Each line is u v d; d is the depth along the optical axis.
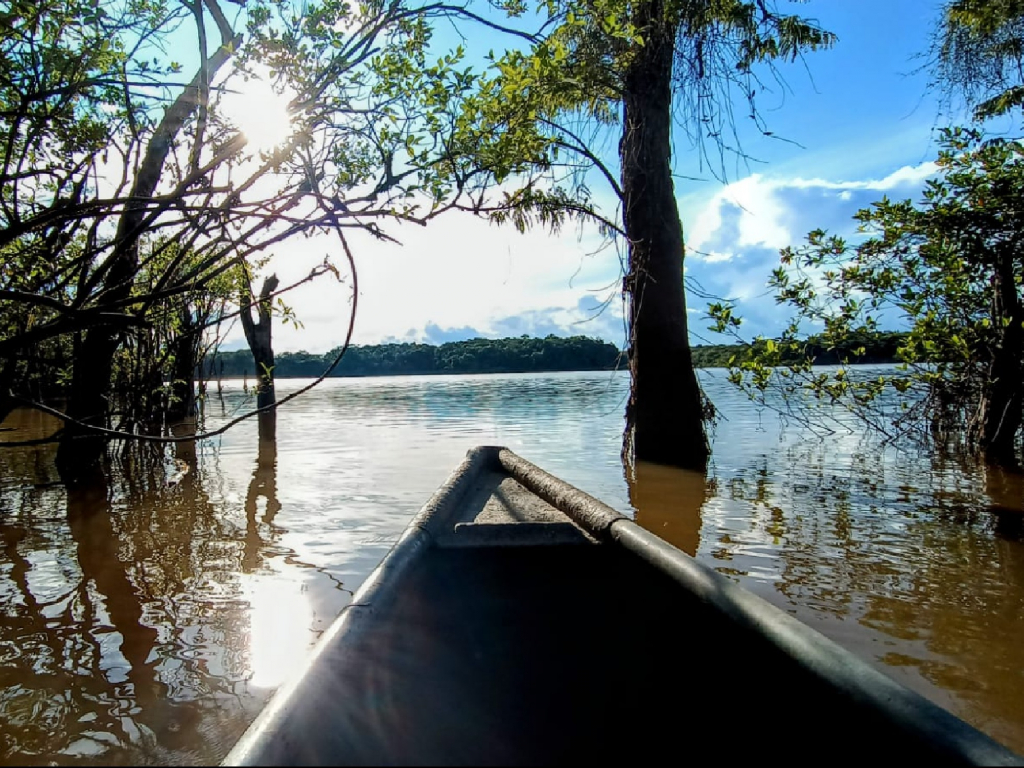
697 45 6.64
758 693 1.86
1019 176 7.36
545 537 2.95
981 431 8.32
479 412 16.38
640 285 8.42
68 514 6.10
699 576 2.22
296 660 3.12
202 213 2.91
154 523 5.71
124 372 8.40
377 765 1.73
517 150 3.05
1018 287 8.15
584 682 2.28
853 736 1.51
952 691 2.75
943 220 7.73
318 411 18.05
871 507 5.80
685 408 8.41
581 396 22.94
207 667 3.06
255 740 1.33
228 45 3.05
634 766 1.86
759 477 7.23
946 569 4.18
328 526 5.50
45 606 3.80
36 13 2.77
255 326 14.56
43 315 4.11
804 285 8.49
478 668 2.35
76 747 2.47
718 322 7.86
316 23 3.08
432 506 3.27
